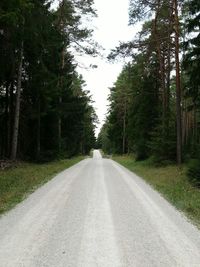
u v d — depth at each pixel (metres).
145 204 12.65
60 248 7.28
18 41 21.14
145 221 9.92
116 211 11.17
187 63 21.47
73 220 9.78
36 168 25.95
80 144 78.88
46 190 15.63
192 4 20.42
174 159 29.17
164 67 34.66
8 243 7.57
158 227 9.29
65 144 46.25
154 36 27.92
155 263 6.51
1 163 24.25
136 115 40.78
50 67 30.64
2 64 21.72
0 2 15.94
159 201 13.45
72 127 45.41
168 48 30.25
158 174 24.27
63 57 36.47
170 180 20.28
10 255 6.80
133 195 14.73
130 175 24.75
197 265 6.46
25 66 27.69
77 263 6.43
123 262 6.52
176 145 28.94
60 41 29.62
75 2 33.16
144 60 28.69
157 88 39.34
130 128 47.09
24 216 10.20
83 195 14.33
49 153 34.31
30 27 21.39
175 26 26.48
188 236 8.48
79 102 42.53
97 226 9.16
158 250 7.30
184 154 28.28
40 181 18.94
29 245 7.45
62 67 36.41
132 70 37.81
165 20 29.06
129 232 8.67
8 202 12.41
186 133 49.28
